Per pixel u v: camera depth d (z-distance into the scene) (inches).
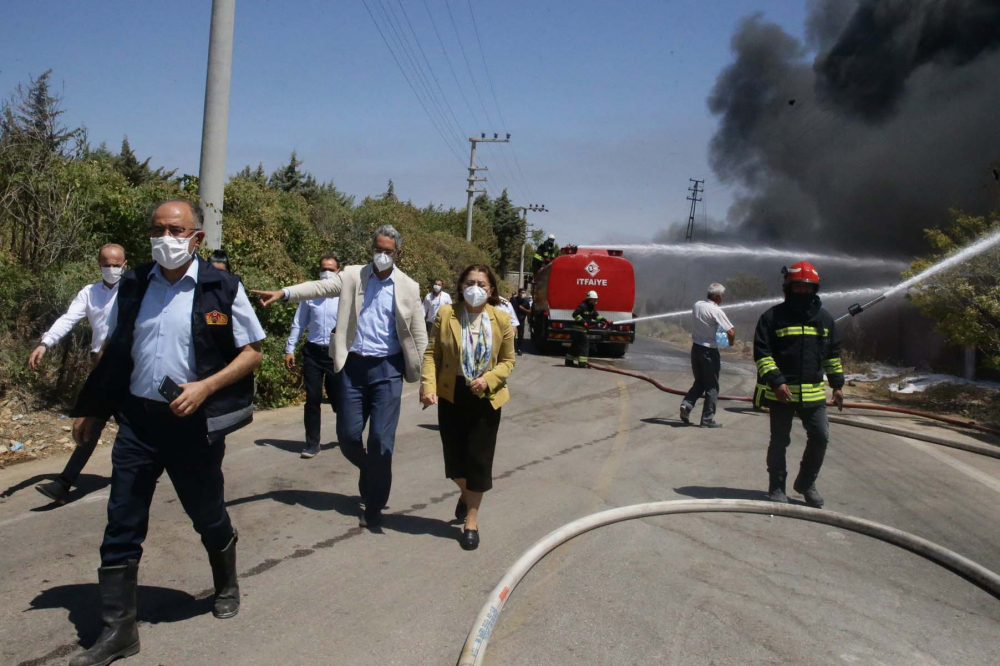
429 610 156.0
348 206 1173.1
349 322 203.3
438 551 190.4
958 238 481.1
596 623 154.0
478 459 191.9
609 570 182.7
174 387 123.7
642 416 415.2
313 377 277.7
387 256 203.5
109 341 131.2
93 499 216.5
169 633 139.9
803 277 234.4
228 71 380.2
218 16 374.3
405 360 208.2
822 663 142.6
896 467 309.6
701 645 147.2
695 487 265.4
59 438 272.7
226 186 487.5
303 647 137.6
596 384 553.0
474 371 191.8
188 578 164.9
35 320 309.0
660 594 170.2
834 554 202.2
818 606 168.1
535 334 913.5
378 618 151.0
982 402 480.7
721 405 471.5
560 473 277.4
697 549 200.7
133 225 355.6
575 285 796.6
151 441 131.8
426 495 239.1
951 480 290.5
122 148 757.9
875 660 144.6
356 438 207.5
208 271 133.8
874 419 435.2
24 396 289.1
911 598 175.0
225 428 133.5
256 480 246.5
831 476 289.9
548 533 208.1
